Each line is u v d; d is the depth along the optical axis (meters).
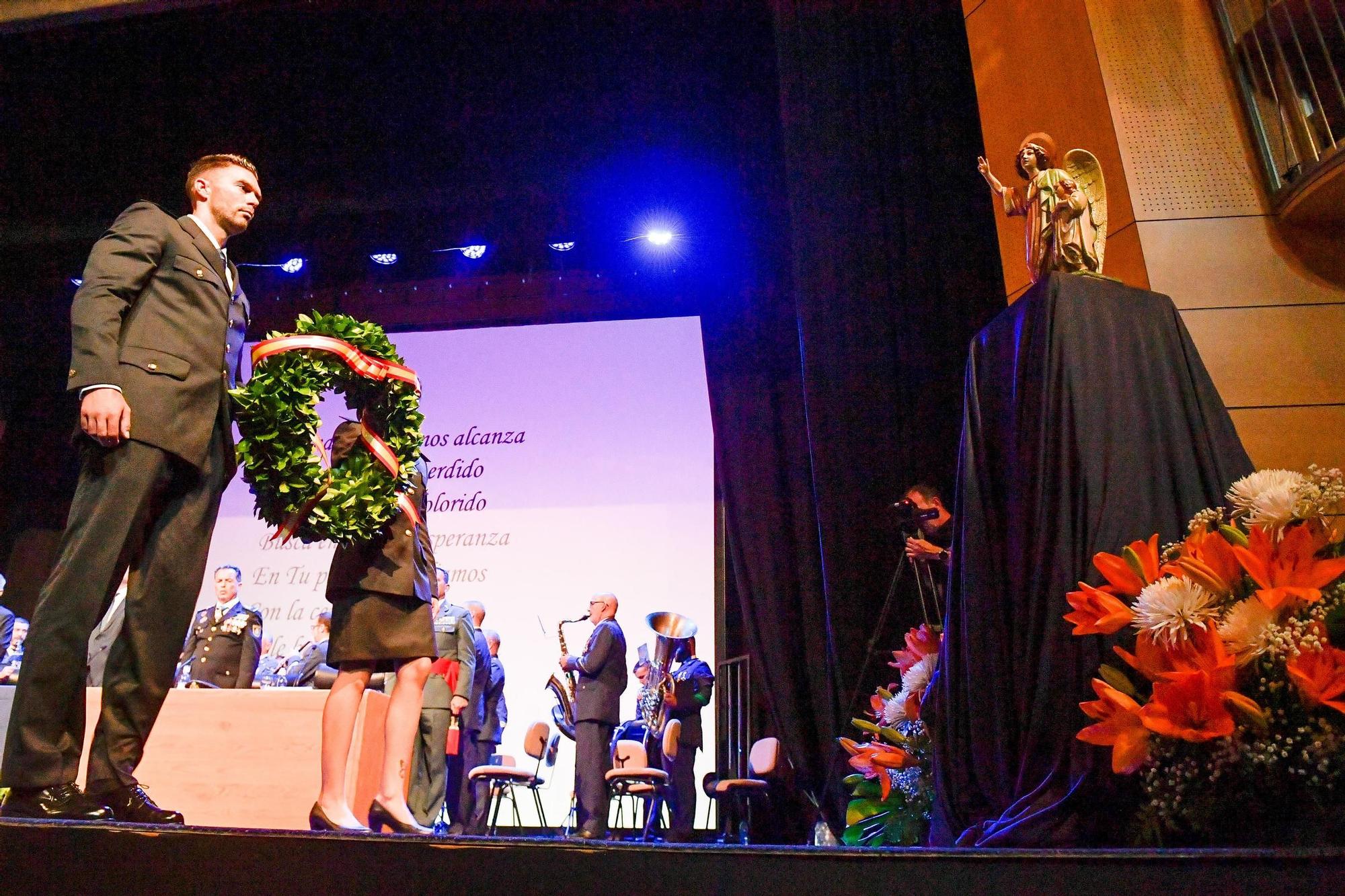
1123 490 1.85
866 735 4.37
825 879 1.15
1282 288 3.63
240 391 2.16
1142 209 3.76
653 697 5.59
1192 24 4.04
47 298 7.60
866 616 4.61
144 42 6.00
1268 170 3.74
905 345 4.92
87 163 6.73
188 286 2.16
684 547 6.89
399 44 6.21
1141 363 2.00
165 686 2.00
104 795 1.89
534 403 7.46
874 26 5.46
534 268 7.71
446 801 5.66
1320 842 1.43
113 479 1.93
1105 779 1.63
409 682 2.27
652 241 7.29
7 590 7.98
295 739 3.27
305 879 1.21
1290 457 3.41
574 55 6.32
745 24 6.14
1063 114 4.19
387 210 7.05
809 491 6.35
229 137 6.70
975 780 1.92
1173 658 1.58
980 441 2.12
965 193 5.10
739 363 6.79
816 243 5.12
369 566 2.22
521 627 6.91
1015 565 1.92
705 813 6.04
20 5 5.27
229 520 7.53
